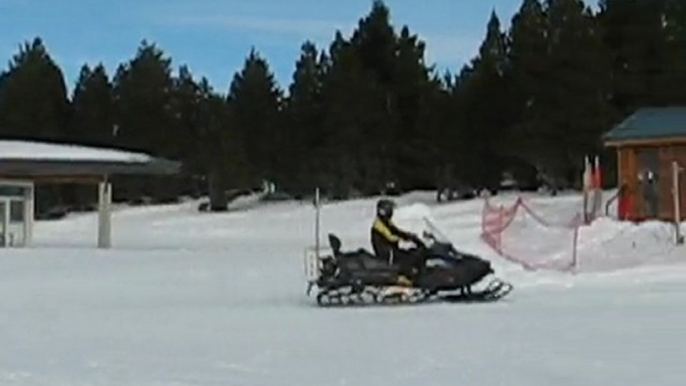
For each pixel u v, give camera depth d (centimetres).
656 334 1499
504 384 1115
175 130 9806
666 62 7112
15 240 5097
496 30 8681
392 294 2156
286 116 9212
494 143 7662
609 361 1259
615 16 7294
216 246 4716
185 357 1343
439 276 2148
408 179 8438
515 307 1962
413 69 8838
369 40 9062
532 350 1360
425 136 8325
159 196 9381
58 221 7725
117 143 9919
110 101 10400
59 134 9988
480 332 1572
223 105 9762
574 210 5341
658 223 3594
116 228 7038
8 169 4869
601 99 6931
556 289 2322
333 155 8444
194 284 2616
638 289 2259
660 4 7238
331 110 8519
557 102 6981
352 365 1259
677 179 3709
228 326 1712
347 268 2153
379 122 8469
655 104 7069
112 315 1898
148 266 3247
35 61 10256
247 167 8950
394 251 2177
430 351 1369
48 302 2169
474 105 7900
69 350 1420
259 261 3434
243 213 7656
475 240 3828
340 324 1730
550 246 3400
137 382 1158
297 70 9544
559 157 7056
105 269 3136
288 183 8950
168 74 10525
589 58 6900
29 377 1195
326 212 7088
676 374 1163
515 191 7531
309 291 2319
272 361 1301
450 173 7925
